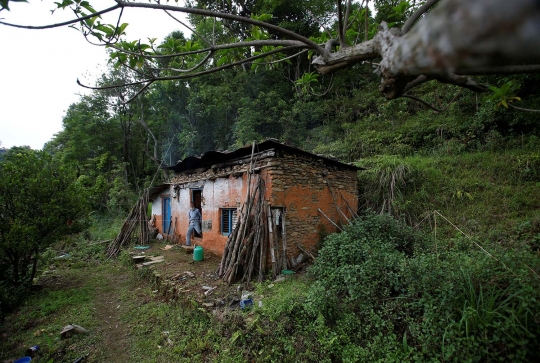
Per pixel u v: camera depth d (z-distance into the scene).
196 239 9.51
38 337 4.57
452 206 7.60
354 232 6.25
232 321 4.21
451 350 2.89
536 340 2.71
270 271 5.91
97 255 9.75
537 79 8.93
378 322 3.58
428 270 3.73
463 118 10.46
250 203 6.41
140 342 4.43
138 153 21.77
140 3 1.38
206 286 5.58
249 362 3.65
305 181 7.09
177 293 5.56
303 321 3.94
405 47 0.59
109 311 5.58
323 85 16.64
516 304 3.04
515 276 3.24
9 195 6.24
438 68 0.47
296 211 6.77
